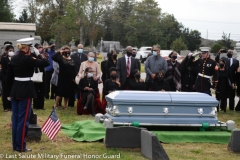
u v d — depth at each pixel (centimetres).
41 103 1452
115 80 1394
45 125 920
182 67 1520
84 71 1416
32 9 6253
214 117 1037
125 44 8906
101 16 6366
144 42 8738
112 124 997
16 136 849
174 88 1513
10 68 848
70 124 1153
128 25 8688
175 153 876
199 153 884
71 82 1464
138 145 885
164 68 1433
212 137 988
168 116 1013
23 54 844
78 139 969
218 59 1688
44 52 1421
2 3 4716
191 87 1524
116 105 1005
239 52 1953
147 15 8712
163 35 8688
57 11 6100
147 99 1005
